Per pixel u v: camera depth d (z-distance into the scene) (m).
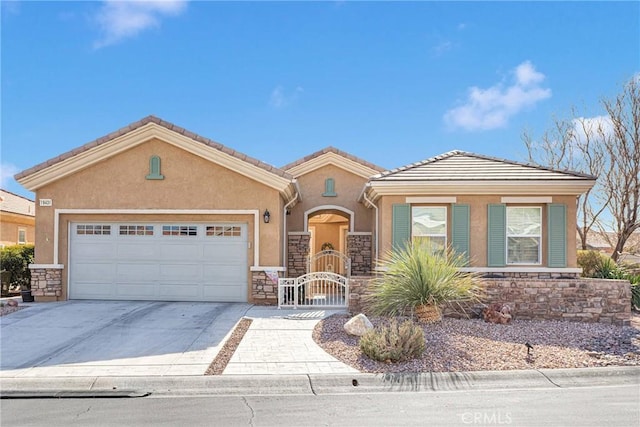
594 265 18.73
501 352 9.98
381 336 9.55
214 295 16.69
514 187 16.33
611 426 6.35
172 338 11.28
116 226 16.92
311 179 22.34
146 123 16.41
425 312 12.22
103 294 16.84
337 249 27.53
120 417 6.77
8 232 26.78
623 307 13.55
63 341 10.97
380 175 17.03
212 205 16.58
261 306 15.84
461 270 14.57
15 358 9.62
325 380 8.45
